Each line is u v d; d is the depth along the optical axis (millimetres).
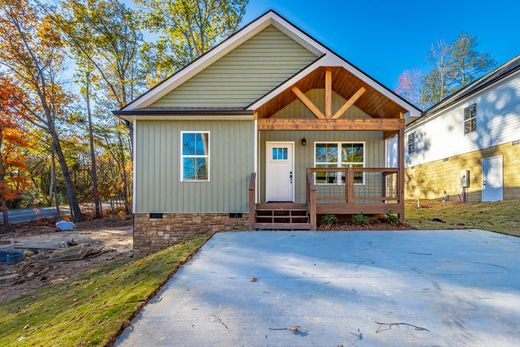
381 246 4832
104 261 7367
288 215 7316
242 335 2039
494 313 2346
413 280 3143
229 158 7379
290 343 1929
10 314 4070
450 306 2482
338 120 7086
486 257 4066
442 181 14227
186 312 2436
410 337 1985
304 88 8484
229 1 14602
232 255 4359
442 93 24859
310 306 2516
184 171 7426
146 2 14359
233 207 7305
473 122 12188
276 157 8891
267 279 3252
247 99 8344
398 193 7156
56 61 15594
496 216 8109
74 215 16016
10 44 13594
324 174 8852
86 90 16734
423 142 15969
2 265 7215
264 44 8461
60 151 15945
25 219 17203
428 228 6754
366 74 6887
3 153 14508
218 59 8414
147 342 1972
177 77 8094
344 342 1932
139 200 7336
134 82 16547
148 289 2975
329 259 4055
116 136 19109
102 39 15070
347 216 7660
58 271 6691
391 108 7629
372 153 8789
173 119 7422
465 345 1889
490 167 11125
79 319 2607
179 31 14859
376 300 2623
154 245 7277
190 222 7312
